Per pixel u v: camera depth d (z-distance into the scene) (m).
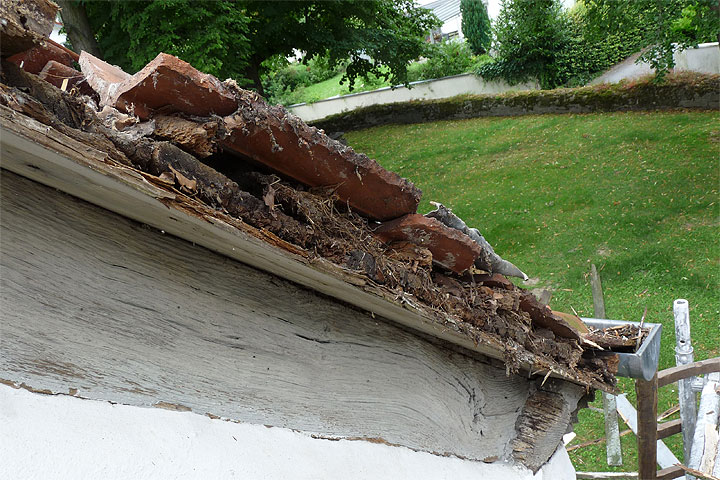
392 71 16.83
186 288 1.63
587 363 2.77
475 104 18.80
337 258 1.55
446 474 2.38
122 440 1.43
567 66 19.50
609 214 11.09
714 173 11.63
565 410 2.91
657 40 13.45
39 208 1.37
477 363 2.70
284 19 13.70
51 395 1.37
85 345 1.43
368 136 19.19
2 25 0.99
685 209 10.73
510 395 2.89
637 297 8.91
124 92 1.25
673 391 7.41
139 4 9.84
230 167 1.54
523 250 10.66
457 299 1.95
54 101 1.08
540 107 17.66
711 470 4.44
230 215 1.31
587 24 14.53
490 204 12.51
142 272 1.54
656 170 12.27
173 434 1.53
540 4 18.86
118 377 1.48
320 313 1.98
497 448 2.80
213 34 9.79
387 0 15.44
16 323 1.33
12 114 0.95
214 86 1.27
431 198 13.41
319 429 1.93
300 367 1.89
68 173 1.13
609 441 6.32
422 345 2.38
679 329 5.42
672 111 15.40
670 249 9.73
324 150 1.50
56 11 1.12
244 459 1.64
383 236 1.82
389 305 1.70
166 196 1.14
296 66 28.05
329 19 15.04
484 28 23.88
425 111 19.62
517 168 14.01
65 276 1.41
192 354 1.62
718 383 5.15
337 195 1.67
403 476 2.13
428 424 2.38
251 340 1.77
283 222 1.44
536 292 5.96
